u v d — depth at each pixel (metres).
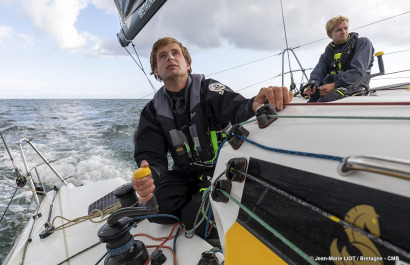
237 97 1.24
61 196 1.86
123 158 6.24
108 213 1.50
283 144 0.58
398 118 0.46
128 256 0.94
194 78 1.42
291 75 2.76
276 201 0.53
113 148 7.34
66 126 13.30
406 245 0.31
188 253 1.05
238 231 0.60
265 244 0.53
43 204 1.80
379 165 0.34
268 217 0.54
